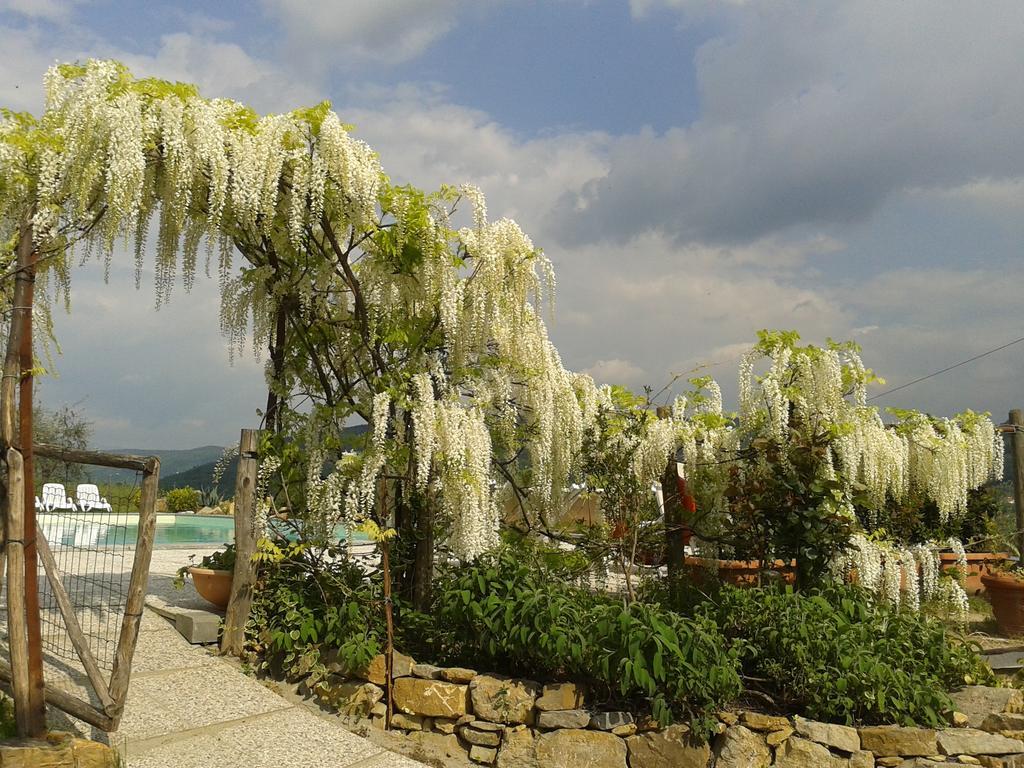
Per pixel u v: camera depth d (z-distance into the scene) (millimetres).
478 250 5480
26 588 3770
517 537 6578
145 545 4117
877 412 6902
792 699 4645
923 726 4469
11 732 3756
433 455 5289
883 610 5500
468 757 4582
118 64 4543
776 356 6199
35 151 4324
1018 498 8508
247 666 5320
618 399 6723
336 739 4551
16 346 3943
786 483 5902
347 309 5988
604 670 4402
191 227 5145
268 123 4977
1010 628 7152
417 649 5324
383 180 5352
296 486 5805
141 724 4312
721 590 5621
